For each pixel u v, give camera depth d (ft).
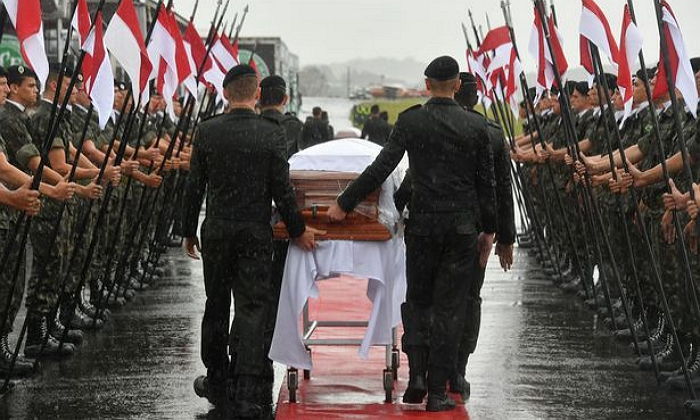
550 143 125.39
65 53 64.80
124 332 93.61
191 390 73.41
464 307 66.64
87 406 69.15
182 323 97.60
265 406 69.62
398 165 70.49
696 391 72.74
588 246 110.32
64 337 84.43
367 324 76.28
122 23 75.00
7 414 67.26
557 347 88.02
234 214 66.13
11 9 62.44
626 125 96.48
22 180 69.36
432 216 65.51
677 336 77.25
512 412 67.67
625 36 76.48
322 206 68.49
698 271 72.49
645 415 67.21
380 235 67.82
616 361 82.74
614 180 77.41
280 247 70.90
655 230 79.66
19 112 77.66
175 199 142.61
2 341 76.95
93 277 101.40
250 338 66.18
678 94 81.05
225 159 65.98
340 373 77.51
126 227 114.62
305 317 76.79
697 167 73.97
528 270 134.41
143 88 77.20
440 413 66.69
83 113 94.79
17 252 74.49
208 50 100.58
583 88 116.26
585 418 66.49
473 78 71.87
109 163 95.35
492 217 66.90
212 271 67.41
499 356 84.58
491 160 66.28
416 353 67.21
